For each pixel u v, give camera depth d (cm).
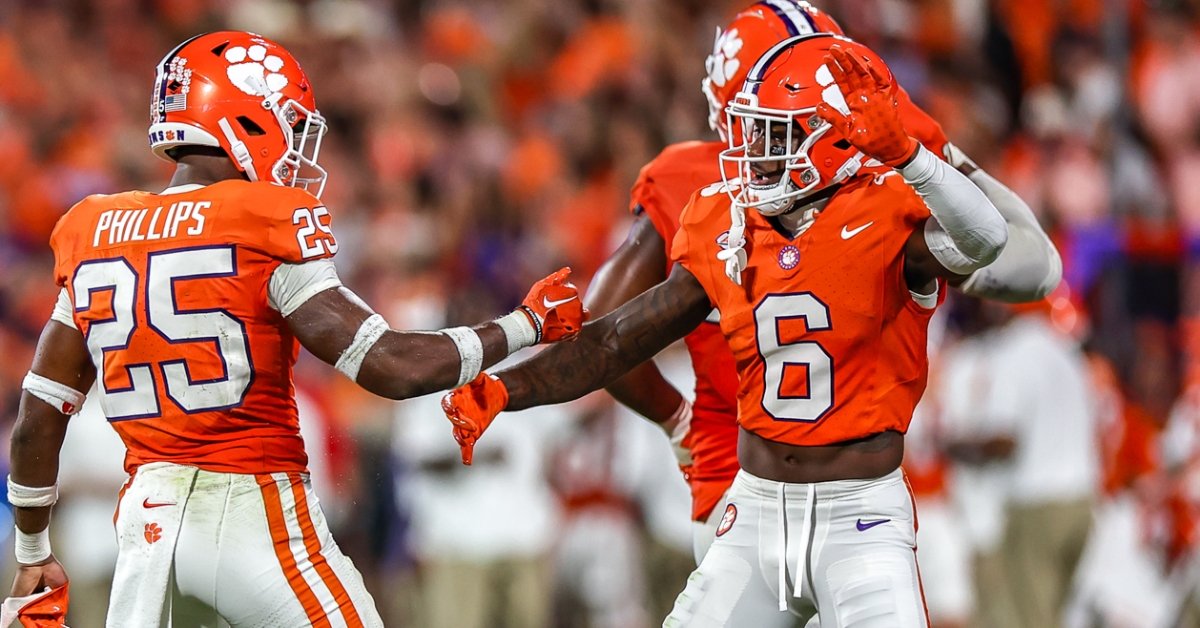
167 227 1199
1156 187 2977
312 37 4625
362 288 3269
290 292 1198
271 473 1226
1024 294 1408
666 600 2656
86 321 1227
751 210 1309
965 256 1208
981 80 3697
